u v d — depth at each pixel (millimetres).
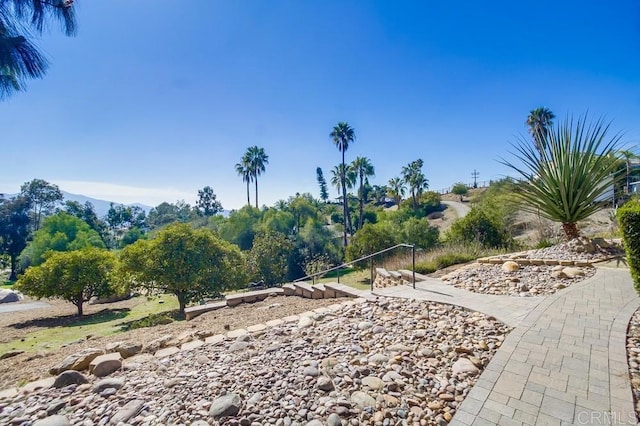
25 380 2734
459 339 2840
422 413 1831
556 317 3182
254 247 18500
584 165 5852
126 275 12258
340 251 23031
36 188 38219
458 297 4141
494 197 14766
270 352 2771
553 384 2057
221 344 3109
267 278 17562
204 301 12594
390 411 1844
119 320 10898
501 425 1713
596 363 2281
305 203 29047
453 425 1732
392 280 6152
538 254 5984
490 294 4273
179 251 11875
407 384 2139
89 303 15734
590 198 5887
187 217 50469
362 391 2053
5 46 2518
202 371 2479
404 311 3740
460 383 2146
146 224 61844
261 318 4246
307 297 5867
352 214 40062
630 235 3008
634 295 3723
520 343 2648
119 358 2783
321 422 1761
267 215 25984
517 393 1983
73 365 2764
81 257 12891
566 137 6051
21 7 2615
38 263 24422
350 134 28047
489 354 2533
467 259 7492
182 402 2021
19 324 10922
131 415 1910
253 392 2092
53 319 11836
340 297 5141
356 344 2846
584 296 3785
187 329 4066
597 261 5176
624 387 1985
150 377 2453
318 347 2820
